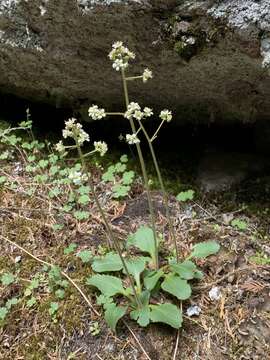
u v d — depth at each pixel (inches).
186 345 13.1
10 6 15.3
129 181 17.2
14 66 17.4
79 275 14.7
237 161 17.6
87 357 13.0
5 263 15.2
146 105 17.5
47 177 17.8
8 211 16.7
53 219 16.4
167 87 16.1
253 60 13.8
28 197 17.2
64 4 14.3
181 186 17.3
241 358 12.8
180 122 18.1
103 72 16.1
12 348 13.4
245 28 13.0
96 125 19.1
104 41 14.9
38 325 13.8
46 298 14.2
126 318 13.6
